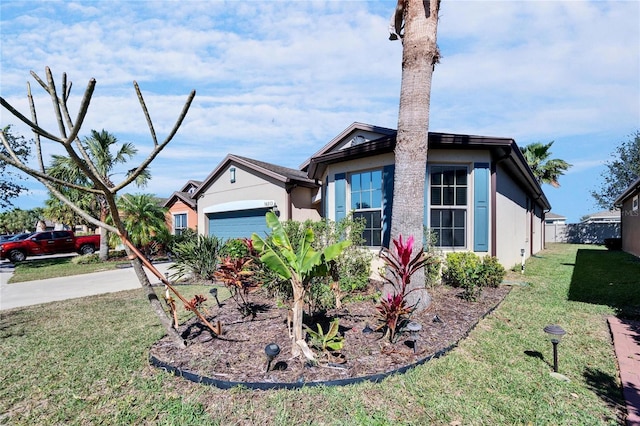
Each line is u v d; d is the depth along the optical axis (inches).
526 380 134.4
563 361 151.9
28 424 109.9
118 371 144.9
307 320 195.3
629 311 221.5
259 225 518.9
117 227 154.0
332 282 244.8
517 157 350.3
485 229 317.4
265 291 265.7
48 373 145.8
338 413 110.2
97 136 609.3
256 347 157.9
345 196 358.6
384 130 419.8
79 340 187.8
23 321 233.3
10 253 745.0
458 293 262.1
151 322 218.1
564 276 367.9
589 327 195.5
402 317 179.0
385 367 137.4
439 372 138.1
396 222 219.9
